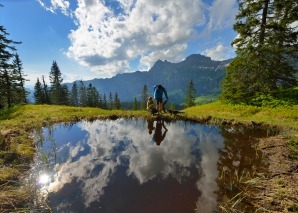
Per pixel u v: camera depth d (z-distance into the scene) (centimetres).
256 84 1922
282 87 2088
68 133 1071
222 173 598
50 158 712
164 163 676
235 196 453
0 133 870
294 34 1939
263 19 2075
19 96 3581
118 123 1346
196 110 1916
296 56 1939
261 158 705
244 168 630
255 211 426
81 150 804
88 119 1438
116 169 627
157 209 436
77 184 536
